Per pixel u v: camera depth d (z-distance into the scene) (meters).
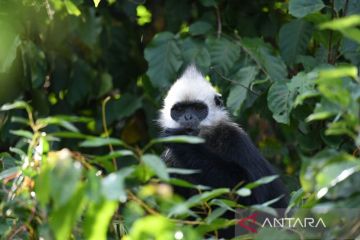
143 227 5.51
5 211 7.04
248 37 13.27
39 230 6.59
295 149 14.50
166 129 12.38
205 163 11.37
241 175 11.37
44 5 13.23
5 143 14.07
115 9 15.26
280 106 10.88
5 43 12.77
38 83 13.28
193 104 12.78
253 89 12.20
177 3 14.59
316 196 6.82
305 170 6.23
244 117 13.73
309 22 11.98
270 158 14.78
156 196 6.27
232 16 14.03
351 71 5.74
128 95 14.25
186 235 5.80
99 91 14.52
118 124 15.09
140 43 15.39
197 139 6.14
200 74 13.02
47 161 6.36
